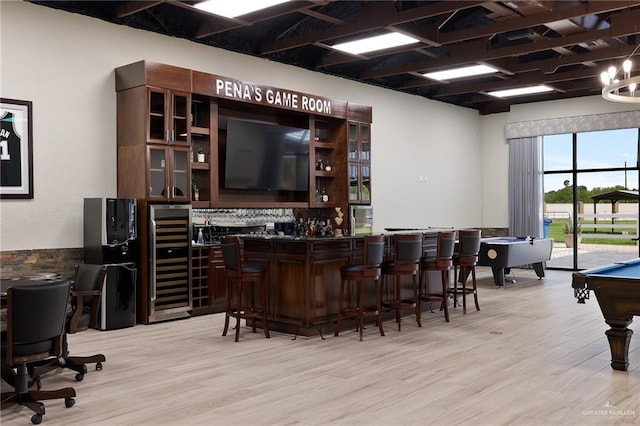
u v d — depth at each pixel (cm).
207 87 736
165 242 691
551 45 816
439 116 1235
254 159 838
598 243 1215
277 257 631
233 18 670
